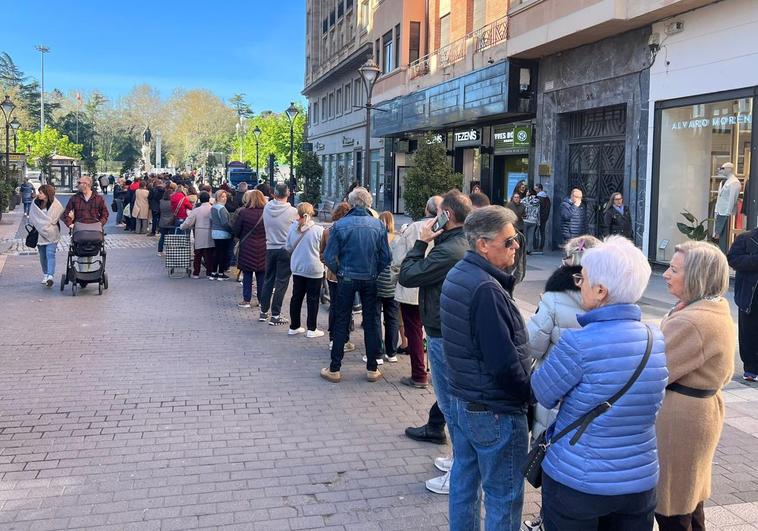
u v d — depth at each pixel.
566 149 18.98
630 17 14.40
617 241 2.76
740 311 6.96
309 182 35.94
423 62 27.33
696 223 13.95
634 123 15.62
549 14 17.08
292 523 4.10
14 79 116.81
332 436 5.52
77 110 113.50
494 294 3.17
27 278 13.88
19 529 3.96
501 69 19.80
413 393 6.67
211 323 9.79
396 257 7.32
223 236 13.78
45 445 5.23
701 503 3.59
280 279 9.74
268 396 6.51
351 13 42.97
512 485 3.30
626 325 2.64
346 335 7.00
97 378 6.98
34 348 8.17
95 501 4.33
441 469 4.85
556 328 3.48
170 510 4.23
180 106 103.69
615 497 2.61
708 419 3.35
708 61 13.38
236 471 4.82
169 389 6.66
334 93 48.19
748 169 12.65
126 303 11.27
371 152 38.56
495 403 3.23
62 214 11.83
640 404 2.61
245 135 88.12
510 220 3.34
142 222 24.88
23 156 41.41
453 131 26.45
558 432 2.73
